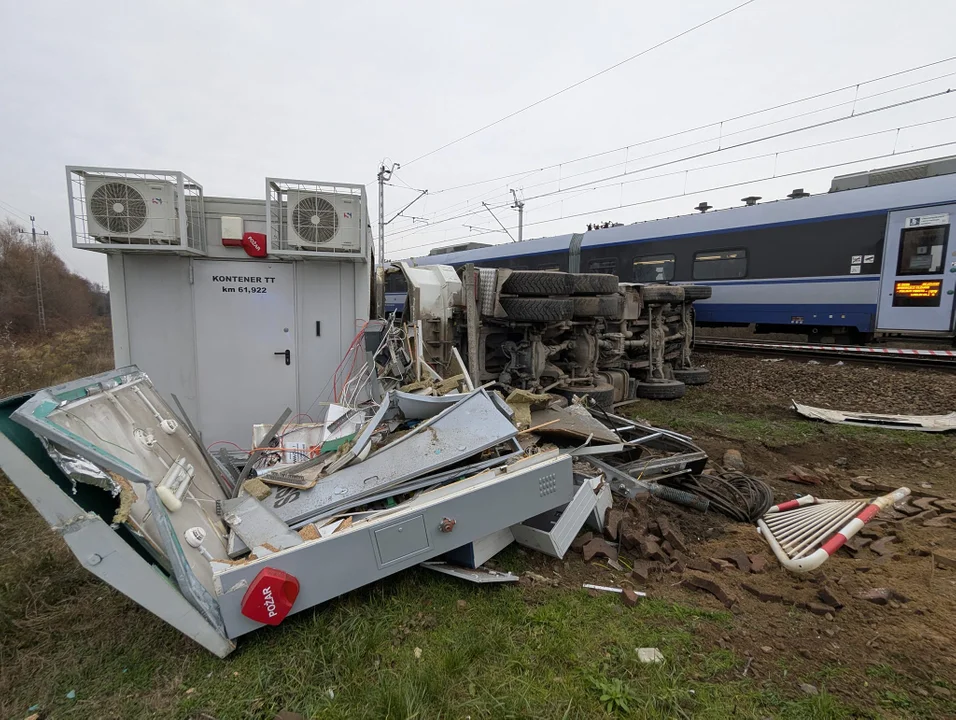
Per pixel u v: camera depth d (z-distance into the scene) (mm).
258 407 4965
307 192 4625
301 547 2316
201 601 2129
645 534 3393
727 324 13352
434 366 5965
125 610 2645
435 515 2635
